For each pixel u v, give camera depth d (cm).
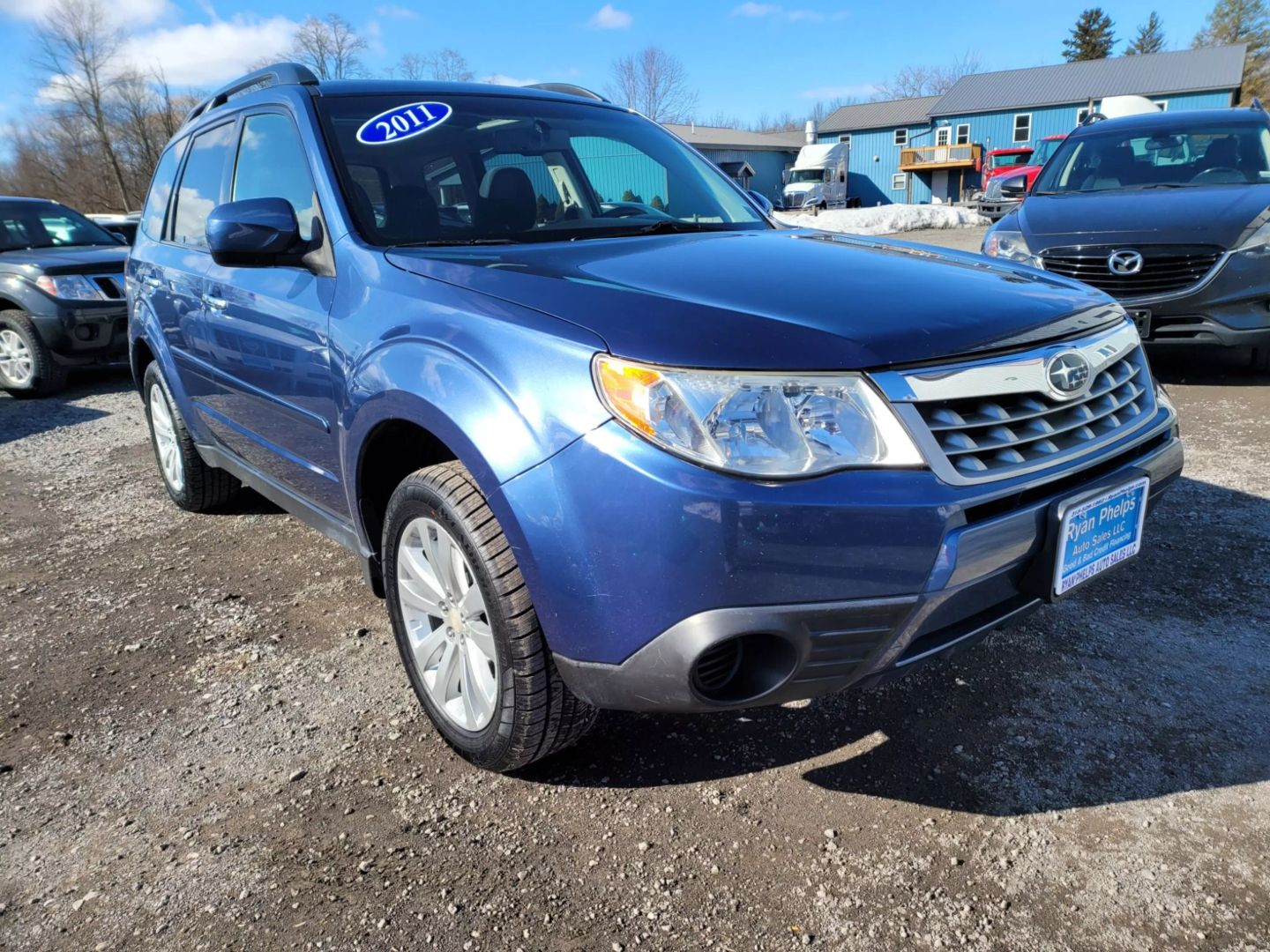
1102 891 183
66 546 403
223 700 266
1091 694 252
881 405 174
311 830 208
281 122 300
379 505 255
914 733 238
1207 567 324
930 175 5197
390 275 234
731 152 5278
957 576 178
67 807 219
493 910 183
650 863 195
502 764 216
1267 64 6119
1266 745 227
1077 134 709
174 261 369
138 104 4931
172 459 433
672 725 245
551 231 280
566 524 176
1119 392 223
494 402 188
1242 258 520
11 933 181
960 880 188
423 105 304
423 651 235
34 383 754
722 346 174
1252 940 170
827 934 175
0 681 282
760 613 169
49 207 891
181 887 192
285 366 273
